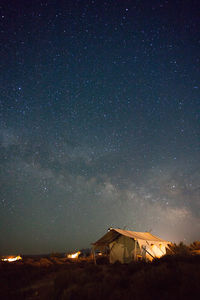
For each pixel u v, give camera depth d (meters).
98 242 18.95
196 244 29.45
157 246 19.75
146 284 6.43
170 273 7.09
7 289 9.70
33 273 14.48
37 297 7.92
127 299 5.66
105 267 13.31
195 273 6.40
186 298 5.18
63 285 8.07
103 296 6.11
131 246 18.30
